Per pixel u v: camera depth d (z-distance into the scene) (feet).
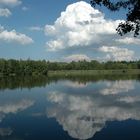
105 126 115.24
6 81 429.79
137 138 95.71
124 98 211.00
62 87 328.90
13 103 192.65
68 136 101.50
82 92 266.36
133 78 490.08
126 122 122.01
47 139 97.96
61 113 150.00
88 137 99.25
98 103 186.09
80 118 135.13
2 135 103.96
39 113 150.71
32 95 244.22
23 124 122.42
